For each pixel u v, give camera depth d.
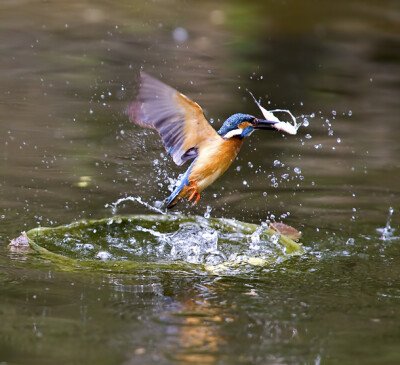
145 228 9.52
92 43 19.06
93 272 8.13
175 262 8.65
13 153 12.47
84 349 6.16
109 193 10.98
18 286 7.59
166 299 7.39
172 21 21.59
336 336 6.61
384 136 14.14
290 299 7.54
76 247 8.95
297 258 8.90
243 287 7.85
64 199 10.65
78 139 13.25
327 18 22.83
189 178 8.43
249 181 11.91
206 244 9.19
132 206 10.53
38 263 8.31
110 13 22.12
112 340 6.37
